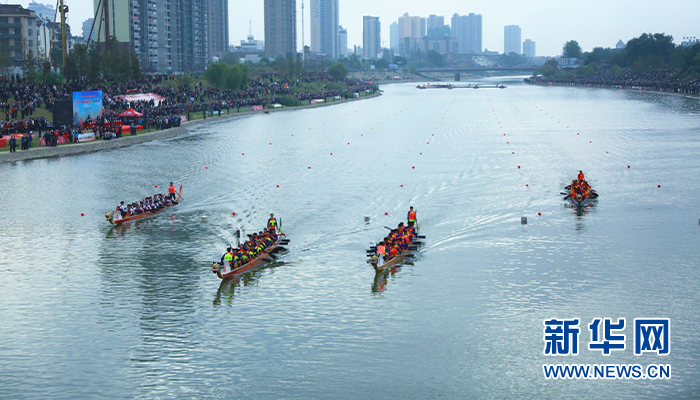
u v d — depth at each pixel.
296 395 33.88
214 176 88.62
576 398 33.53
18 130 112.69
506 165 95.88
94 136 119.38
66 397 33.53
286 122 169.12
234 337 39.81
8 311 43.06
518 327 40.94
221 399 33.50
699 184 80.62
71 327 40.84
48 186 81.94
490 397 33.75
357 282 48.56
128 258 53.78
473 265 52.00
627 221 64.12
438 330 40.69
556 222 64.06
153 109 150.50
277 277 49.62
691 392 34.00
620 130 139.88
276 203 72.44
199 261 53.19
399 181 84.38
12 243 57.62
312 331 40.66
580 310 43.16
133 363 36.75
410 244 56.19
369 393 34.06
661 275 49.03
